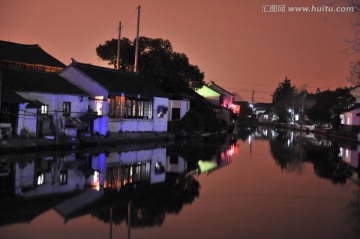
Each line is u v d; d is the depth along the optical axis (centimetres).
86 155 2694
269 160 2909
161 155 2942
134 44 5475
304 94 8744
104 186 1753
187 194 1680
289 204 1574
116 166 2312
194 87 5906
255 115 13588
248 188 1848
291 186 1933
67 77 3747
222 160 2820
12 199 1455
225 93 8400
